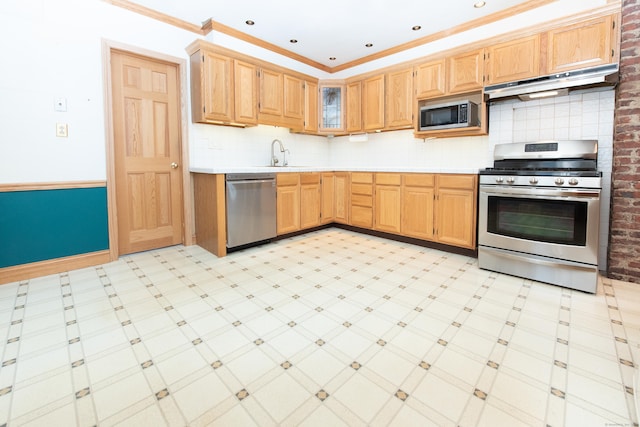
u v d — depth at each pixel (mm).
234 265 2766
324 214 4074
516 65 2742
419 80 3420
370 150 4312
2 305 1971
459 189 2965
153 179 3137
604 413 1124
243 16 3004
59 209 2535
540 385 1269
